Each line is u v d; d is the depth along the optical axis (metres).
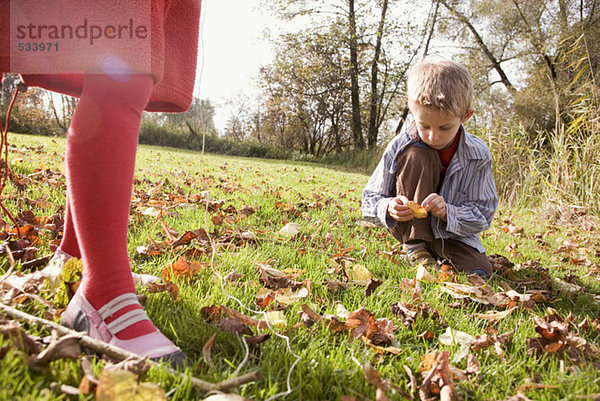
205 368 0.97
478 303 1.69
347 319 1.29
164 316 1.21
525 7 14.05
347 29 18.33
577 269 2.59
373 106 19.58
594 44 11.34
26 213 2.01
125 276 1.04
